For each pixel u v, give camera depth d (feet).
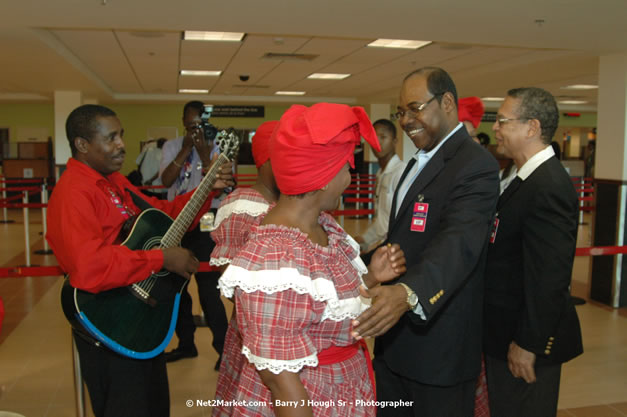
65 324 14.32
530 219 5.93
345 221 35.55
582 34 16.33
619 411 9.63
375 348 6.80
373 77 31.19
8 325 14.24
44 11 14.87
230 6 14.19
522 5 13.51
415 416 5.87
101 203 6.26
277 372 3.40
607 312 16.39
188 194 8.11
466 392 5.89
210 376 10.71
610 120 17.97
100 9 14.64
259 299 3.48
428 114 5.75
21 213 41.22
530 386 6.27
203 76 31.78
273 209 4.08
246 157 51.60
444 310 5.55
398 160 11.30
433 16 15.03
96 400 6.31
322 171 3.65
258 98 44.32
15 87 32.24
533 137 6.27
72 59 23.56
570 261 5.78
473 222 5.09
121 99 42.45
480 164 5.33
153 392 6.57
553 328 5.82
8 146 46.91
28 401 9.71
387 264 4.64
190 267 6.54
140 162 26.94
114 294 6.10
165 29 16.99
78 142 6.35
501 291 6.38
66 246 5.75
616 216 17.43
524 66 24.91
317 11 14.66
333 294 3.66
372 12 14.73
